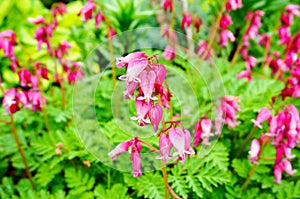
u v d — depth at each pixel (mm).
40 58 914
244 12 877
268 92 609
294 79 573
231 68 702
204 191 561
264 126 596
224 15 654
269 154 566
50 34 596
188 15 664
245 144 604
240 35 894
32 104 585
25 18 979
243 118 594
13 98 520
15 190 601
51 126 645
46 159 587
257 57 903
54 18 638
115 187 531
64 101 632
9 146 603
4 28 954
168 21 868
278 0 930
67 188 605
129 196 560
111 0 798
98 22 619
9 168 672
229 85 627
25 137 660
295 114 487
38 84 583
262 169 558
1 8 927
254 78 704
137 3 799
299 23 910
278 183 537
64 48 625
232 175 564
